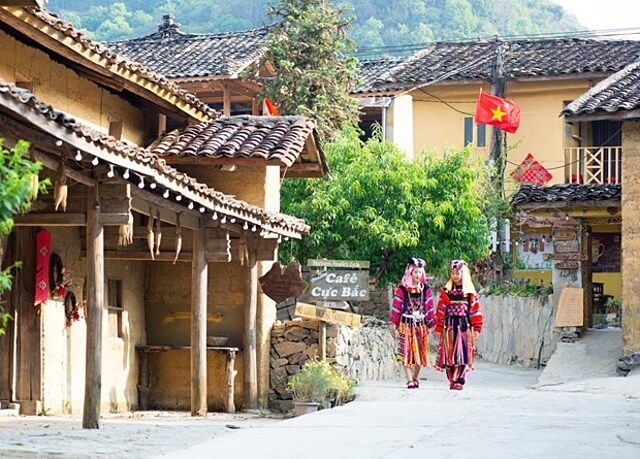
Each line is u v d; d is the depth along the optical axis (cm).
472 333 1862
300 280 2000
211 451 1032
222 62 3316
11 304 1623
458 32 7662
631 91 2416
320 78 3092
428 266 2602
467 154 2636
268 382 2070
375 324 2452
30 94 1066
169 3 7831
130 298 1986
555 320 2475
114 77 1770
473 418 1284
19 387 1631
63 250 1733
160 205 1574
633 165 2309
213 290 2052
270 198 2103
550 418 1280
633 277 2288
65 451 1054
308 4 3175
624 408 1439
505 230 3303
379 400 1769
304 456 988
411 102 3653
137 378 2002
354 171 2547
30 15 1445
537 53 3769
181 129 2044
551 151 3619
